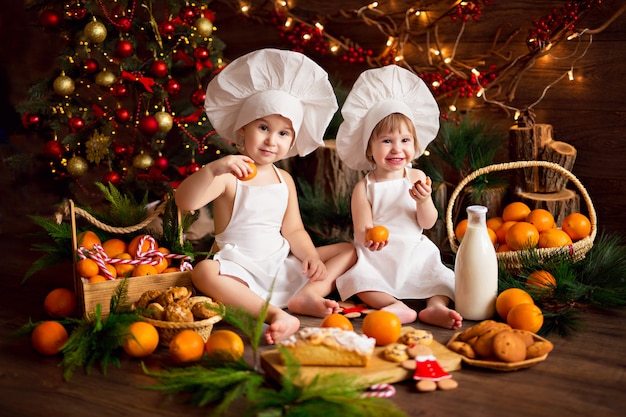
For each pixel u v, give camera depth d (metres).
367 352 1.56
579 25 2.73
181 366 1.65
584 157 2.84
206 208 2.83
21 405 1.52
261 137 2.09
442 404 1.49
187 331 1.68
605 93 2.74
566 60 2.78
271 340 1.76
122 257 2.00
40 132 2.75
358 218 2.21
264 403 1.39
